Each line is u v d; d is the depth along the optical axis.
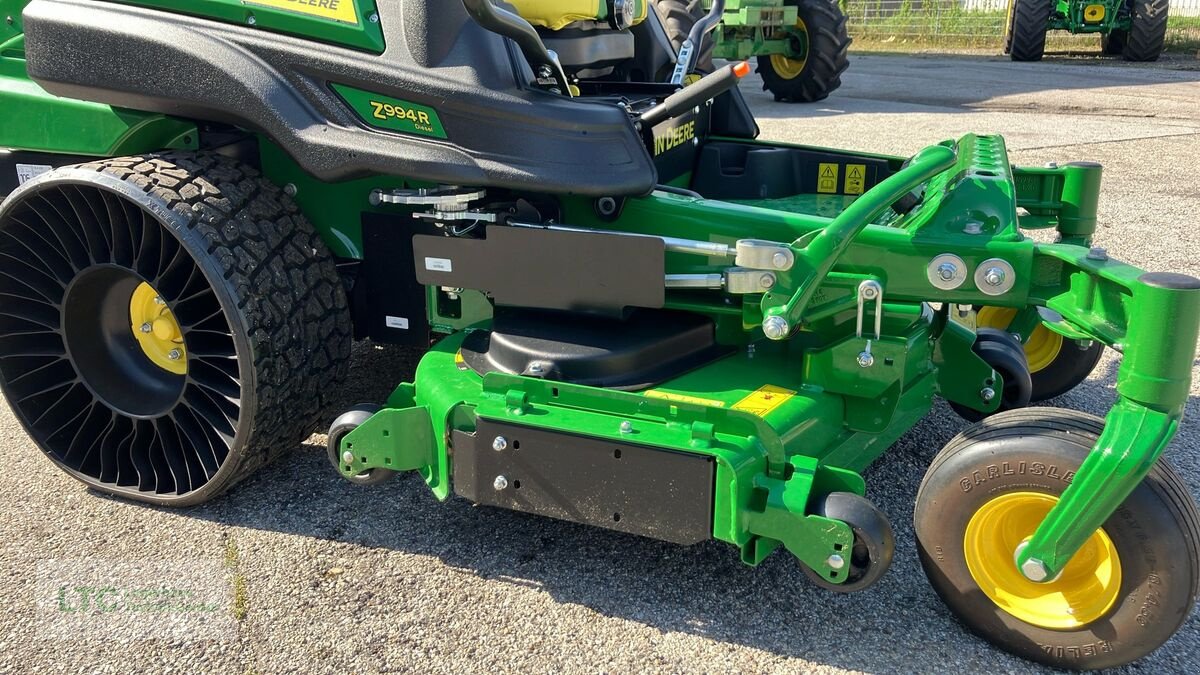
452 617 2.37
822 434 2.46
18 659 2.23
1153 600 2.00
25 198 2.68
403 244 2.82
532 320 2.67
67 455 2.94
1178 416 1.97
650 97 3.32
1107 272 2.02
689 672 2.18
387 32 2.46
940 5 21.97
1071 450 2.02
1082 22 15.05
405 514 2.81
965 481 2.13
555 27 3.33
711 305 2.54
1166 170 7.01
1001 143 2.78
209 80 2.52
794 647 2.26
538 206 2.65
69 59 2.64
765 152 3.60
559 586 2.48
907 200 2.97
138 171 2.59
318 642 2.28
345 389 3.55
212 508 2.85
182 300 2.61
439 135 2.42
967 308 3.00
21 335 2.86
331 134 2.47
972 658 2.21
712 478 2.15
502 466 2.36
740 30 9.66
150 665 2.21
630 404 2.27
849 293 2.38
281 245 2.66
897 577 2.51
